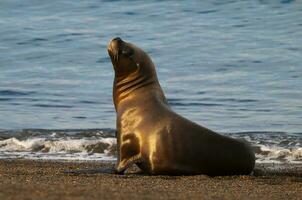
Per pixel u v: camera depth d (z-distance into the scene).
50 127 62.34
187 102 72.75
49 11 116.06
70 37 102.88
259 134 58.94
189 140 42.00
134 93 43.91
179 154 41.84
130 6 116.56
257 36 102.12
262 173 43.72
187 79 83.12
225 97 74.56
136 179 38.81
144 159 42.28
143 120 42.62
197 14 112.81
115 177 39.72
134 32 105.25
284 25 106.69
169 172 42.03
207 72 86.31
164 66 89.62
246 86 79.44
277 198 34.12
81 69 88.94
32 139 56.97
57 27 107.75
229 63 89.69
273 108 69.88
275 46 96.62
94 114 67.81
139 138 42.38
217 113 68.25
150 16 112.38
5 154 53.16
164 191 33.91
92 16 113.31
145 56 44.56
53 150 54.59
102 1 119.00
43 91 77.75
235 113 68.12
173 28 106.56
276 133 59.22
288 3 113.44
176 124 42.28
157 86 44.50
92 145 54.94
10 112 68.62
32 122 64.50
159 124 42.28
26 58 94.50
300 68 86.44
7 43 101.06
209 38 101.19
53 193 30.08
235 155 42.28
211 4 115.06
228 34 103.25
